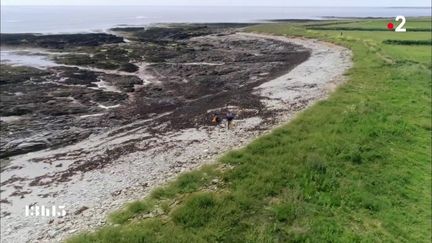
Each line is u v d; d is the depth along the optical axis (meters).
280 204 17.77
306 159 22.11
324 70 51.69
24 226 18.50
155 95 44.03
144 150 27.44
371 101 33.53
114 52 75.44
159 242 15.16
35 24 166.88
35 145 29.53
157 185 21.48
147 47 83.00
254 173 21.06
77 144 29.78
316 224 16.36
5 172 25.05
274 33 104.38
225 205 17.70
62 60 66.88
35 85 47.44
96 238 15.73
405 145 24.44
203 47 85.94
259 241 15.23
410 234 15.81
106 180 22.91
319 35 89.38
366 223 16.55
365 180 19.97
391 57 52.97
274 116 32.78
